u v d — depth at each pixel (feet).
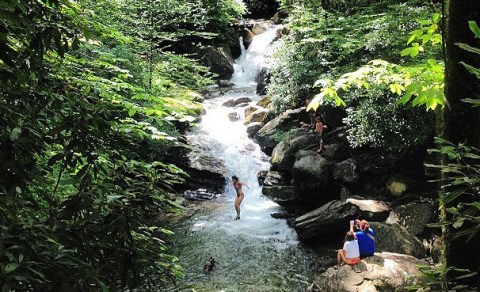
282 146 36.86
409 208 27.45
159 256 8.63
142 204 8.11
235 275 24.70
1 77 6.37
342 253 22.75
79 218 7.43
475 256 6.83
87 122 6.93
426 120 27.81
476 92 6.88
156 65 34.91
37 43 6.38
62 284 5.90
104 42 30.22
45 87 6.93
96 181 8.25
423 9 28.12
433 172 26.86
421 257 24.23
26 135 6.41
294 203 33.99
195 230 30.96
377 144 29.17
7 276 5.13
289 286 23.44
